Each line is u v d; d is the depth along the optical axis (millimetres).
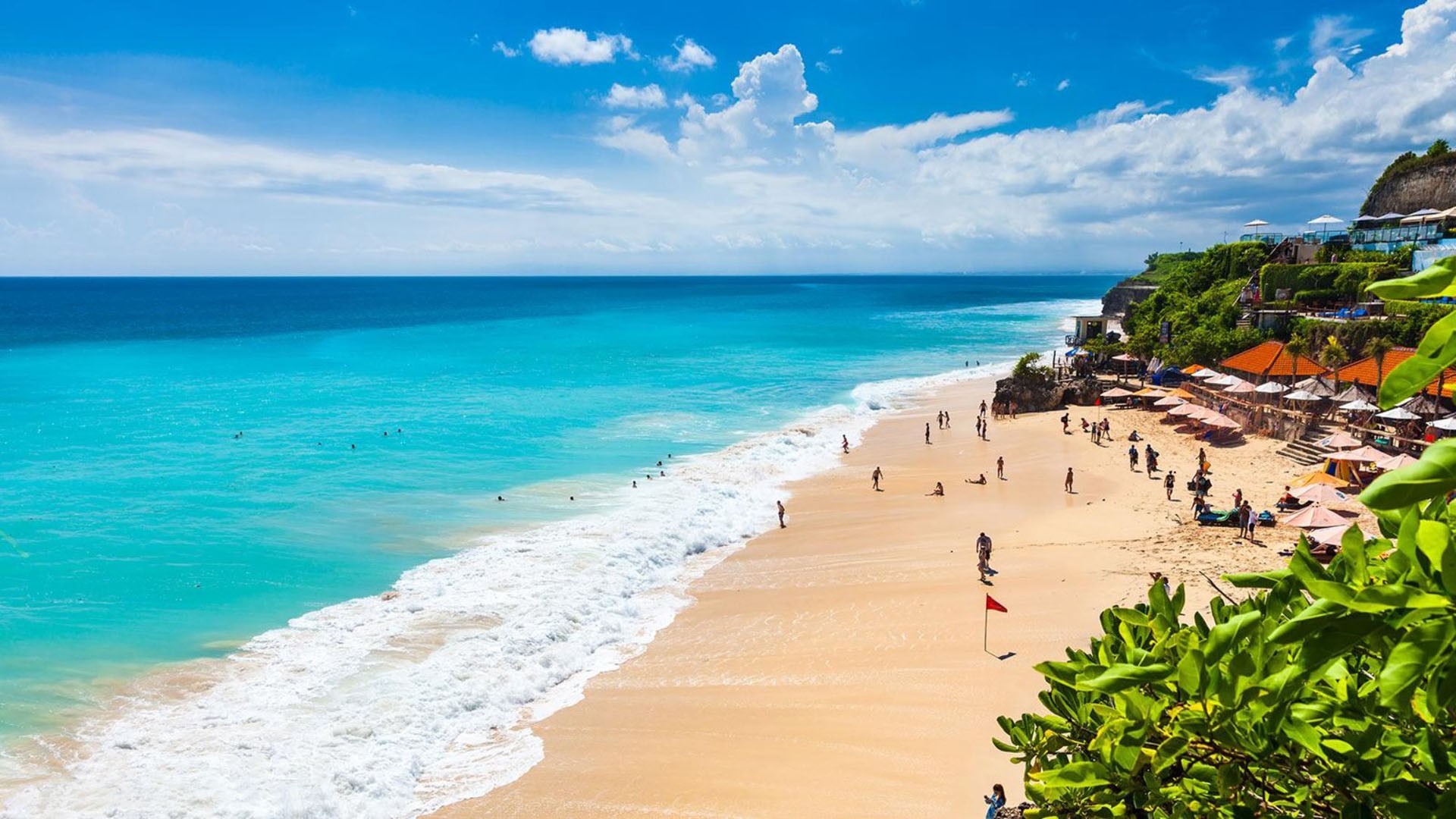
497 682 21500
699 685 21766
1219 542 29047
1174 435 46531
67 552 30250
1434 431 34062
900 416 56531
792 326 138125
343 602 26078
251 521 33812
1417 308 47094
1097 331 80250
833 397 64500
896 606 25812
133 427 52125
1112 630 4297
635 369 81688
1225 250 77062
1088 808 3957
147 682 21219
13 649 22875
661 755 18734
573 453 45969
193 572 28453
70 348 98312
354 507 35719
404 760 18453
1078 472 40375
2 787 16906
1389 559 2807
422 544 31297
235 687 20953
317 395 64625
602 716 20438
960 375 75438
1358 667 3586
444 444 47938
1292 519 27344
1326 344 48375
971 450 46031
